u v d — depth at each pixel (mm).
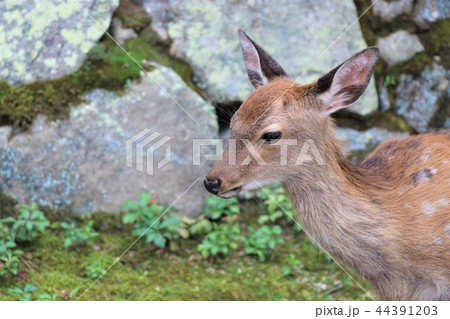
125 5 5430
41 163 5113
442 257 3436
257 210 5332
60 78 5191
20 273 4613
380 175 3604
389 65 5152
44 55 5203
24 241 4871
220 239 4949
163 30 5434
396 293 3539
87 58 5242
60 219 5121
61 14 5266
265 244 4984
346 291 4570
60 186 5141
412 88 5125
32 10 5273
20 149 5074
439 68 5199
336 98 3398
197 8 5465
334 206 3457
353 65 3352
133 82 5266
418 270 3473
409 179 3543
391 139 3799
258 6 5477
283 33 5438
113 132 5211
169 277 4715
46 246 4867
